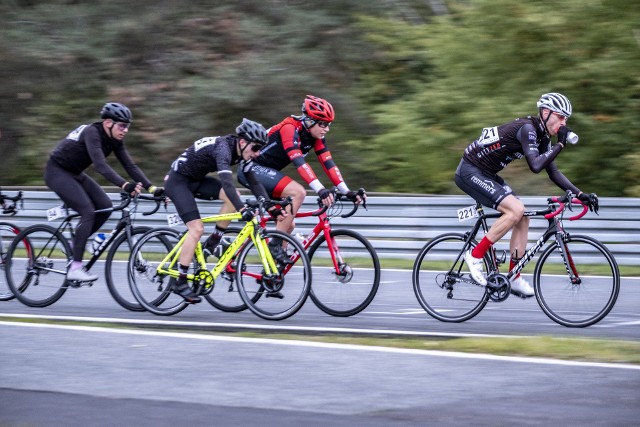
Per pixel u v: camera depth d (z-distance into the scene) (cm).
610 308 1108
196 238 1168
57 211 1258
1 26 2928
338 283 1206
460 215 1191
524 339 960
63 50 2894
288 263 1166
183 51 2933
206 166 1163
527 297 1173
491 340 962
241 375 830
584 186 2508
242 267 1176
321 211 1204
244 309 1228
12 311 1228
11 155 2919
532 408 719
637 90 2466
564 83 2481
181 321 1146
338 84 3033
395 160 2752
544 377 816
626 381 800
